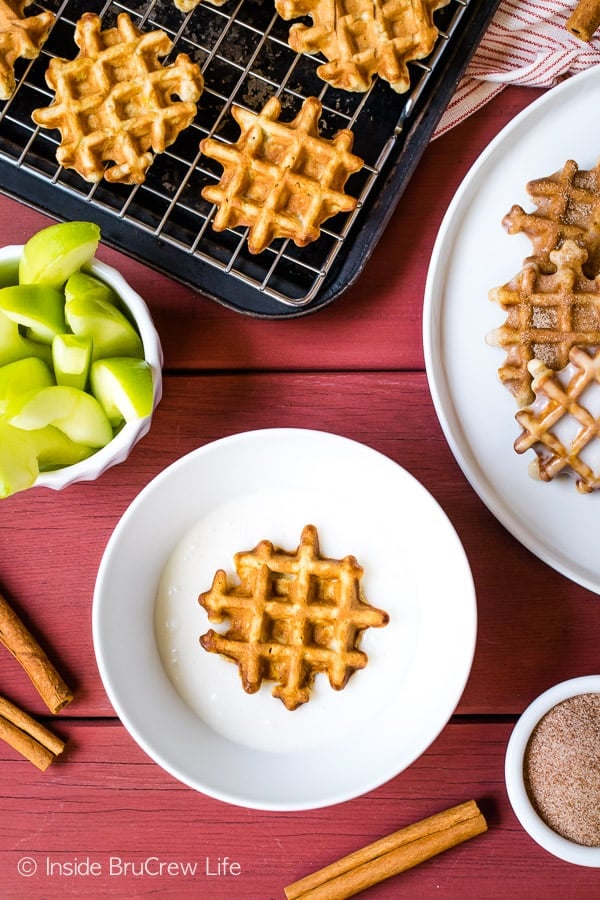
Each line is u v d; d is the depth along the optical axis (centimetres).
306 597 67
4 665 72
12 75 67
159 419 71
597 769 67
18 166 68
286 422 71
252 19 69
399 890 71
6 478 63
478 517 70
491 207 69
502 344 67
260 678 67
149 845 71
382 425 71
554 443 66
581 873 70
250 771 67
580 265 67
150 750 66
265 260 69
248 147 66
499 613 70
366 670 68
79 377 65
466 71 68
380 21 65
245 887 71
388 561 68
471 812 69
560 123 69
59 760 71
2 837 72
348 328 71
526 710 67
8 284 67
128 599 67
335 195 66
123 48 66
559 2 67
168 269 69
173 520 68
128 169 67
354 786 67
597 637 70
